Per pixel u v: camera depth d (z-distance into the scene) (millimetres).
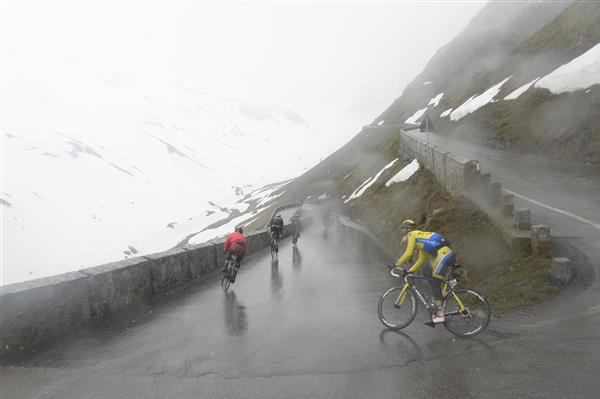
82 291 8062
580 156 20109
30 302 6836
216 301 9875
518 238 9023
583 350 5199
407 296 6836
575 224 10586
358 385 4828
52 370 5676
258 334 7051
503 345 5645
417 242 6527
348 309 8656
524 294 7625
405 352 5738
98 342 6855
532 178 17750
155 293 10805
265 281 12672
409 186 23453
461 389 4539
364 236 25281
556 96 25953
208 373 5406
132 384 5160
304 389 4805
